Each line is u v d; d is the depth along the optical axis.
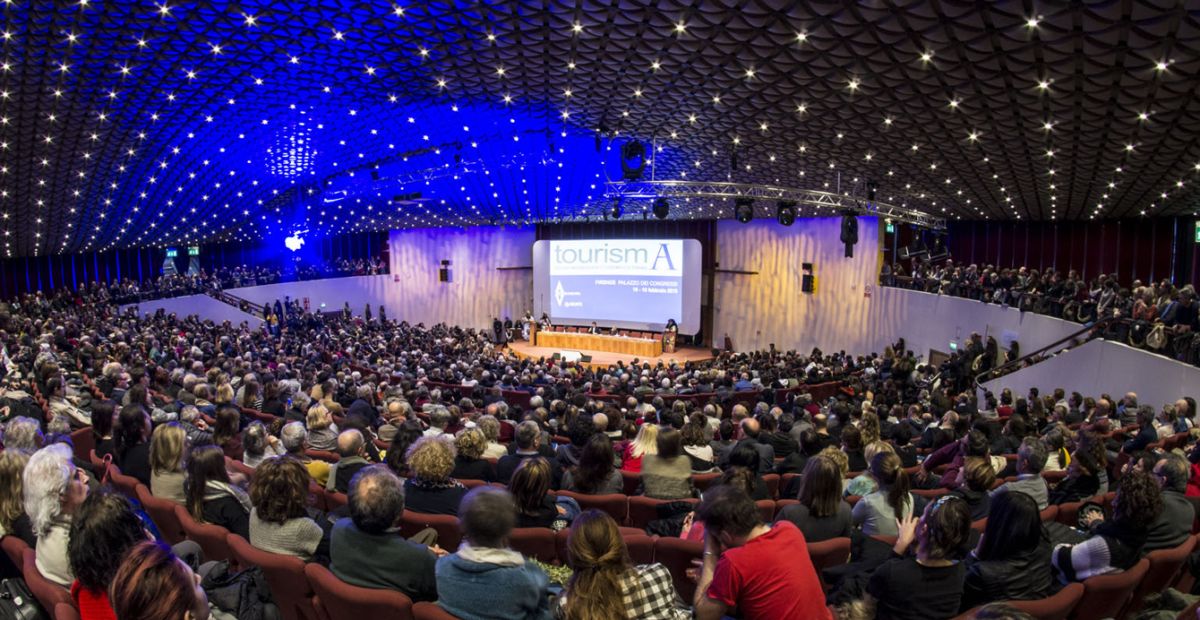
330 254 45.31
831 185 21.97
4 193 19.31
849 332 28.67
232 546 4.11
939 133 14.13
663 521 5.16
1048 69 9.80
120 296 31.12
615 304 35.25
